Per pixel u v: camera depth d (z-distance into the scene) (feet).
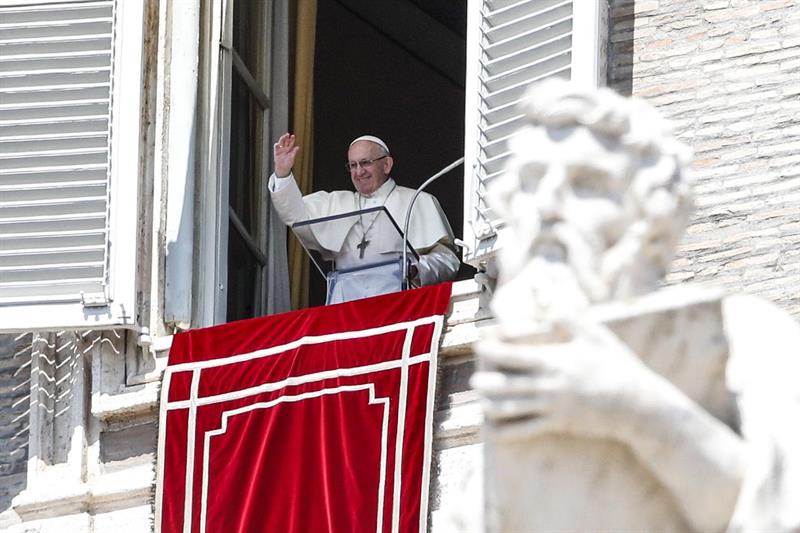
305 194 143.02
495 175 109.29
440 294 109.50
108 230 115.96
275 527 107.45
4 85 118.62
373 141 136.26
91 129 117.91
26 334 118.32
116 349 115.34
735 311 39.01
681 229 39.70
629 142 39.34
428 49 183.32
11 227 116.47
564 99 39.63
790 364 38.24
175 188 119.55
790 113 106.01
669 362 38.65
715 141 106.42
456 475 105.91
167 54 122.01
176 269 117.80
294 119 143.54
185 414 111.65
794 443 37.29
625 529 38.01
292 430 108.88
